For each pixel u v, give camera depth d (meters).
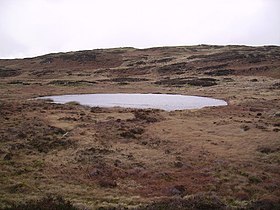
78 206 18.77
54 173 26.66
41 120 47.44
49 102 71.56
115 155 32.56
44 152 32.72
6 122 44.56
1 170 26.27
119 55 178.25
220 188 24.94
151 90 97.31
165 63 150.38
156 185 25.33
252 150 34.50
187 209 18.08
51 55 191.00
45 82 114.31
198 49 188.25
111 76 135.12
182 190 24.33
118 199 21.58
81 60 169.62
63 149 34.09
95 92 94.31
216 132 42.59
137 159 31.61
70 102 70.62
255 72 118.56
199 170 28.91
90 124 46.41
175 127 45.59
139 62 158.00
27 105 62.84
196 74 125.38
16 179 24.44
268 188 25.17
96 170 27.36
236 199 22.72
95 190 23.45
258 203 20.23
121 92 94.56
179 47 199.50
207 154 33.44
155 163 30.58
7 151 31.72
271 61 128.88
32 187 22.80
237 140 38.34
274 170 29.02
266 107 62.75
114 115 54.69
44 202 17.55
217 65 133.75
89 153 32.59
